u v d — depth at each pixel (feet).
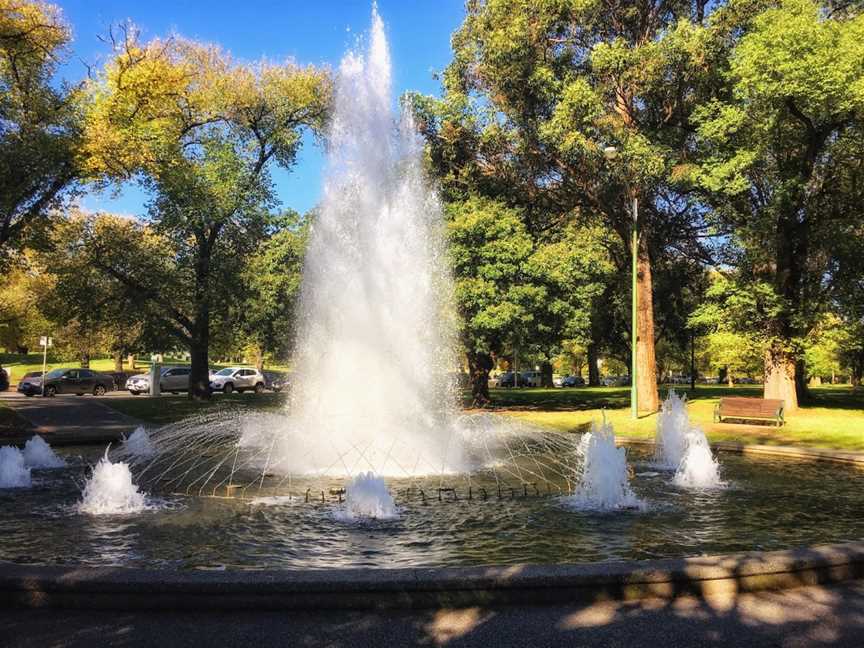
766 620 15.56
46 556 21.42
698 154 81.82
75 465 40.88
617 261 107.45
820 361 92.84
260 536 24.07
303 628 15.06
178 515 27.43
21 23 66.64
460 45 90.38
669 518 27.32
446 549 22.45
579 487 32.14
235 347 183.83
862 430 61.36
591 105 75.05
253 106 105.40
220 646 14.12
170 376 146.92
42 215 71.20
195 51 100.99
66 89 72.08
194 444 46.09
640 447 52.65
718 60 76.02
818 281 85.15
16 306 138.00
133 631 14.90
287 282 115.75
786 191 74.23
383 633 14.78
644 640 14.44
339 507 28.78
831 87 62.59
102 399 111.04
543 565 17.26
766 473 39.63
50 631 14.92
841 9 80.64
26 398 119.03
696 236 96.07
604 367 326.03
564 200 91.71
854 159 78.07
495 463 40.93
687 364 216.95
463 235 80.48
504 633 14.79
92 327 98.17
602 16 81.46
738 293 78.18
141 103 78.95
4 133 65.10
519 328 82.84
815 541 23.77
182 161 83.92
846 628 15.10
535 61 82.58
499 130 83.56
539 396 125.39
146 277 91.20
